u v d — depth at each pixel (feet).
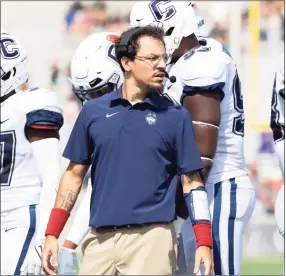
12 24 156.66
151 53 49.70
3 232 58.49
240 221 58.49
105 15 157.58
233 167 58.65
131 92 50.55
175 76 57.11
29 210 58.54
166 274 49.03
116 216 49.26
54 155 58.70
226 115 58.18
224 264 57.93
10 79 59.77
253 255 120.88
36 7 158.40
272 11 144.87
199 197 50.29
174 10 58.95
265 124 139.44
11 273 57.88
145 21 59.26
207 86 55.88
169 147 49.80
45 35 156.35
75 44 156.56
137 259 49.08
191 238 57.88
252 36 141.59
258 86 141.18
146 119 49.70
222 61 56.95
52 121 58.54
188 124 50.16
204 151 55.62
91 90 61.87
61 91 150.61
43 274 57.77
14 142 58.39
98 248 50.06
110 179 49.57
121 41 50.42
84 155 51.60
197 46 59.06
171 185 50.16
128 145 49.52
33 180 58.95
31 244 58.29
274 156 139.23
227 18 150.10
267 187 136.36
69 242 57.93
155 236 49.08
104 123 50.06
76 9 157.48
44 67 153.58
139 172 49.34
